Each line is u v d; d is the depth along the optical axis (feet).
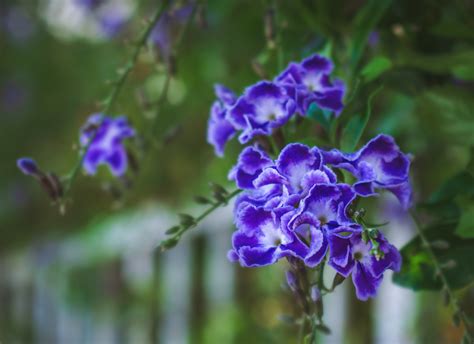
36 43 2.65
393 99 1.43
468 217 1.11
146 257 3.40
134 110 2.14
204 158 2.28
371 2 1.23
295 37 1.28
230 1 1.59
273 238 0.99
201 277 3.17
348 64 1.24
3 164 2.74
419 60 1.25
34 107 2.68
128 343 3.47
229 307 2.84
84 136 1.21
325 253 0.97
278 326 2.40
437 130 1.19
